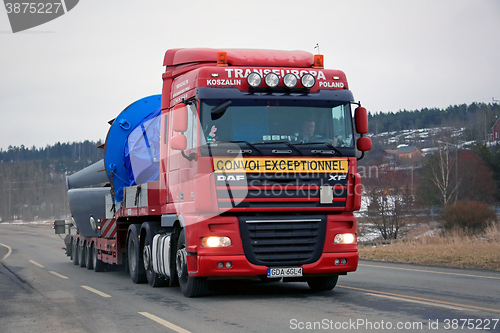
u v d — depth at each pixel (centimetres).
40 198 13975
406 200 3606
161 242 1139
